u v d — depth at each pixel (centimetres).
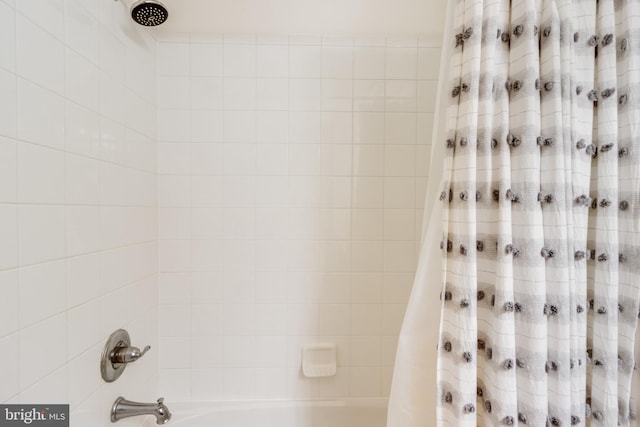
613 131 62
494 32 60
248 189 116
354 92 117
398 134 119
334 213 118
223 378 116
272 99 115
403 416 70
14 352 54
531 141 59
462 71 63
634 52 62
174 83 112
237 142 115
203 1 104
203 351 116
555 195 59
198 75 113
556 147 58
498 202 60
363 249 119
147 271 105
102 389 80
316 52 116
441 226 69
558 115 58
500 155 60
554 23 59
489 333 62
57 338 64
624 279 65
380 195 119
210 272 115
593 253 65
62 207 66
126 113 91
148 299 106
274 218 117
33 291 58
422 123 119
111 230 84
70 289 68
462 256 61
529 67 59
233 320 116
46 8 60
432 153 74
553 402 60
